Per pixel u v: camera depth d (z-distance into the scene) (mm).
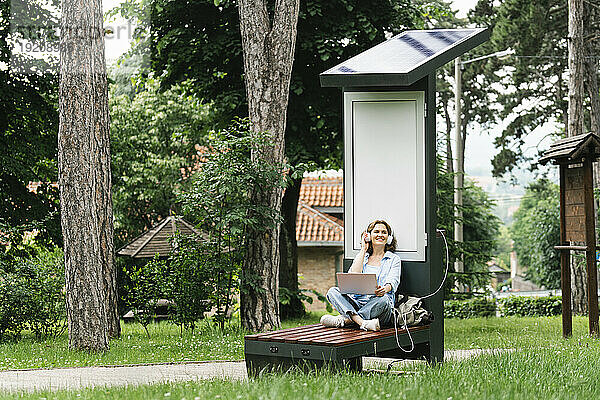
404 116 9891
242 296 16125
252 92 15992
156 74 21656
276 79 15867
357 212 10078
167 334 16266
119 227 30047
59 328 16891
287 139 20391
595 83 32938
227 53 19938
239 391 6984
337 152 22031
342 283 9445
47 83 19594
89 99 12836
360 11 19984
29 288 15523
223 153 15852
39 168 20344
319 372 8125
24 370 10812
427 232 9750
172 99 30453
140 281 16078
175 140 30078
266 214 15438
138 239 23031
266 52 15875
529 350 10656
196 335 15469
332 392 6727
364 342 8586
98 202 12883
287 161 19547
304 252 34844
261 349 8648
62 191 12812
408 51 9922
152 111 30172
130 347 13570
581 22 22969
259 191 15812
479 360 9469
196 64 20547
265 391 6844
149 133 30406
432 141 9820
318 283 34656
